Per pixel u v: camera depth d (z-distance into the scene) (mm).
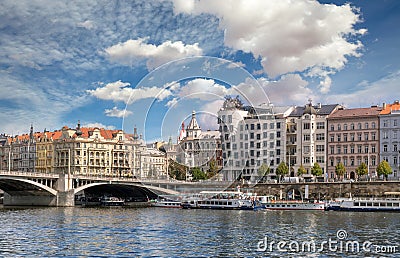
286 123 116688
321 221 61531
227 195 90688
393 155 106625
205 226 54500
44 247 38156
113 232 48312
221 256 34344
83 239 42719
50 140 154125
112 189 125625
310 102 117000
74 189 103250
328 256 34500
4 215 71812
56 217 68250
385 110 109688
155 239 42625
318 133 114500
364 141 109750
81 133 150375
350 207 84750
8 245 39094
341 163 108062
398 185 91688
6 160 168000
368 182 94312
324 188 98375
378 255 35031
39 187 101125
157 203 101250
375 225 56062
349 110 115125
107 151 151000
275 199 98250
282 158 115875
